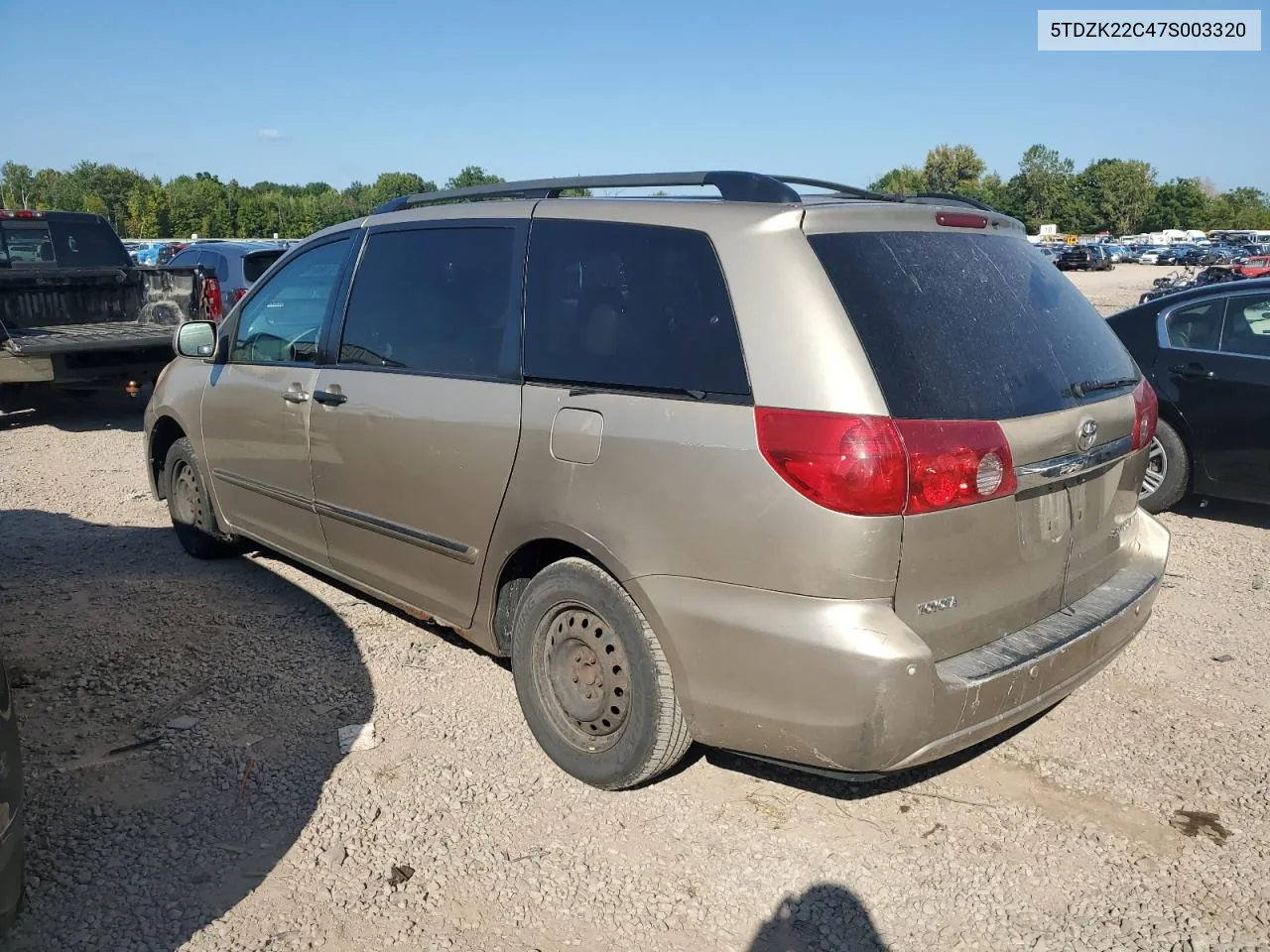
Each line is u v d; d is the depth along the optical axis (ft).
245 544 19.33
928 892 9.80
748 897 9.70
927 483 9.04
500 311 12.14
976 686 9.41
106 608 16.51
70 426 33.27
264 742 12.31
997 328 10.32
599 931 9.23
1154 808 11.18
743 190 10.69
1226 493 21.98
